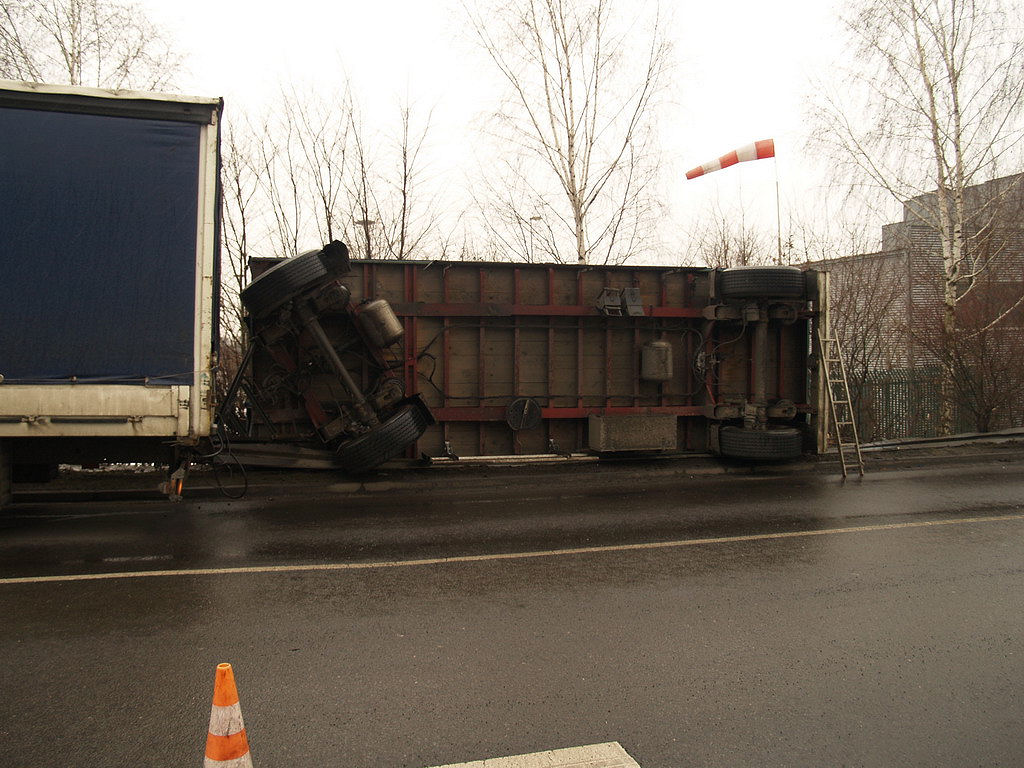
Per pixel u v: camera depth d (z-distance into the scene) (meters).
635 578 5.43
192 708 3.36
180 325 6.41
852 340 17.84
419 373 10.08
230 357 14.05
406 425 8.84
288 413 9.38
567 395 10.73
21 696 3.46
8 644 4.09
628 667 3.86
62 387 6.20
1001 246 15.75
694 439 11.45
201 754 2.97
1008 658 4.01
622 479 10.12
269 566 5.69
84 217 6.24
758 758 2.98
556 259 16.30
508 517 7.57
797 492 9.12
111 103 6.27
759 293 10.65
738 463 11.04
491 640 4.22
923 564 5.83
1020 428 15.10
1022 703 3.49
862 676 3.77
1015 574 5.58
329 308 8.69
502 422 10.56
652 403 11.08
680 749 3.04
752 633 4.35
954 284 15.04
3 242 6.09
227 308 14.25
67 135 6.21
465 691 3.57
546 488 9.38
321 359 9.34
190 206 6.44
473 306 10.11
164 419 6.36
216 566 5.68
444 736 3.13
